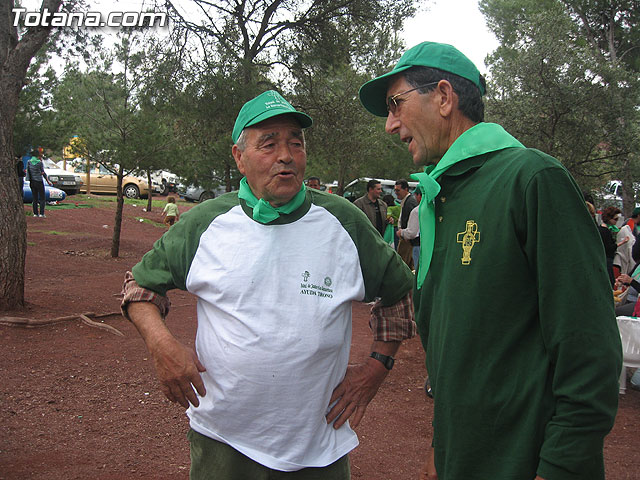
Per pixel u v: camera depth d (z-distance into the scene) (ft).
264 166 5.78
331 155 49.34
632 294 19.66
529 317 4.65
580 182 53.78
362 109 50.21
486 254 4.72
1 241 20.45
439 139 5.54
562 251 4.37
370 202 29.71
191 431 6.30
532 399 4.58
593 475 4.31
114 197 81.10
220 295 5.79
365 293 6.34
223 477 5.96
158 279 6.08
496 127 5.17
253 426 5.77
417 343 20.65
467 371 4.85
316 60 44.52
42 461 10.46
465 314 4.82
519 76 50.80
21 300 21.16
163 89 36.88
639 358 15.14
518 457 4.58
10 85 20.44
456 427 4.93
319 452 5.97
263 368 5.62
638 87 50.98
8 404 12.94
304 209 6.04
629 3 71.87
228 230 5.98
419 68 5.53
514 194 4.61
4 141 20.40
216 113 38.65
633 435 12.96
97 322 19.97
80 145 36.76
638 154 49.70
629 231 29.12
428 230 5.42
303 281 5.77
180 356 5.77
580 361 4.27
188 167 39.96
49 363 15.85
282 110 5.74
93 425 12.22
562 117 51.06
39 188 52.11
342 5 43.16
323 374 5.84
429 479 5.95
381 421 13.48
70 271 31.37
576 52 50.19
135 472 10.28
